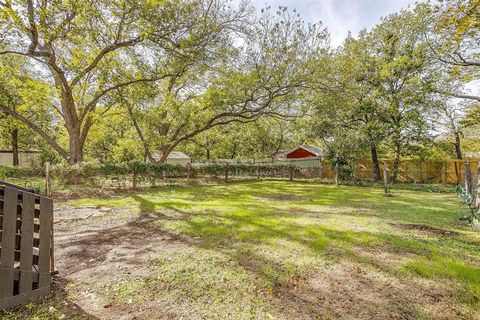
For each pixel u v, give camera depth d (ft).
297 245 12.86
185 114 48.70
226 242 13.24
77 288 8.41
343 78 46.65
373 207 24.52
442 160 53.72
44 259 8.02
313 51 41.22
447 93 50.37
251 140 86.17
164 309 7.34
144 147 50.29
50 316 6.93
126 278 9.16
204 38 38.17
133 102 46.03
